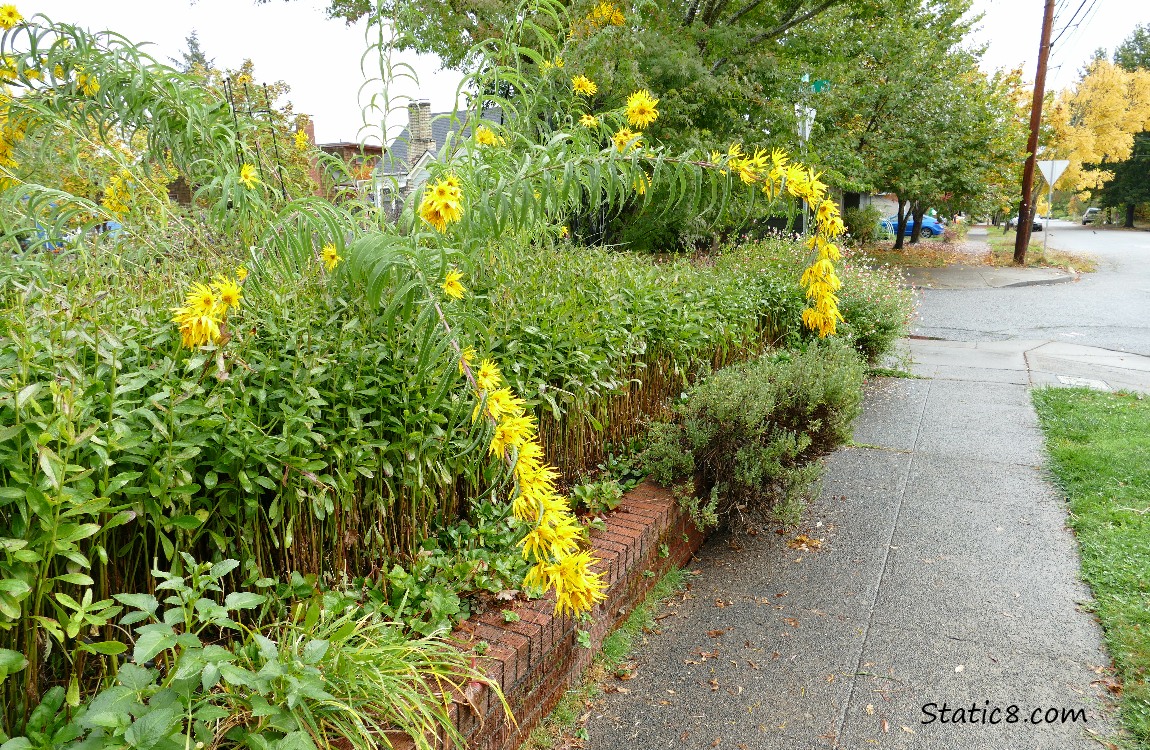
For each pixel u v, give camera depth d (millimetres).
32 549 1353
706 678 2531
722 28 9750
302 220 2172
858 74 15609
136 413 1569
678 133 8453
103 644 1332
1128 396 6191
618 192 2445
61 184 3160
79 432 1470
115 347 1541
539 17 5742
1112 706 2365
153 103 2658
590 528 2910
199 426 1712
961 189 18312
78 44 2564
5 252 2320
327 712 1556
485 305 2787
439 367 2227
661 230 7527
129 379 1672
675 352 4160
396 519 2477
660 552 3146
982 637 2756
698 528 3398
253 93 4836
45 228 2518
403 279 2018
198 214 2734
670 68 8391
